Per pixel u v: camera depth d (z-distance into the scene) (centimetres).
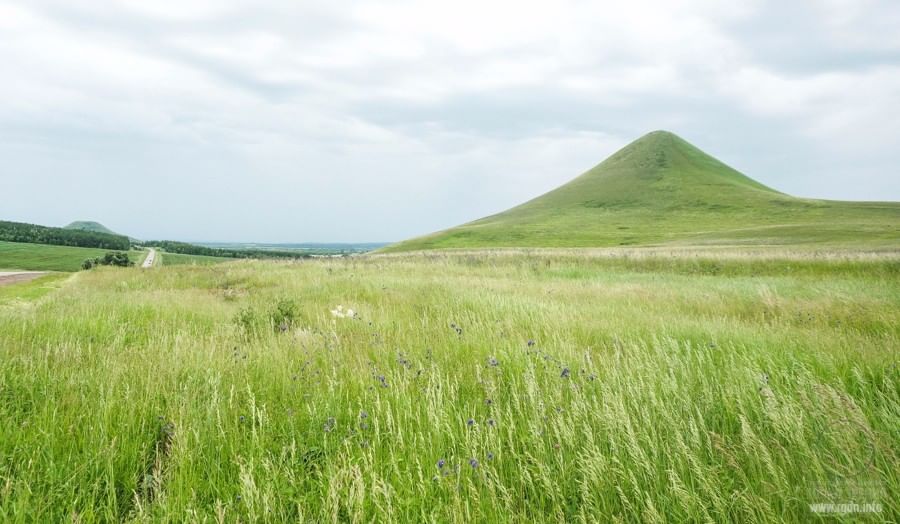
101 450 280
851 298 1031
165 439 326
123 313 876
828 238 5188
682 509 235
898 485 229
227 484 266
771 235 5966
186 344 561
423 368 446
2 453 269
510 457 291
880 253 2436
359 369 468
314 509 243
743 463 276
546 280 1733
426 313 884
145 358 501
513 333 652
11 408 350
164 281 1864
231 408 357
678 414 329
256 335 674
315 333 685
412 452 288
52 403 354
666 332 652
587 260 2770
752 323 811
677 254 2877
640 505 239
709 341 608
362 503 230
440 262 2742
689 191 11975
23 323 695
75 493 252
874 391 384
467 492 248
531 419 332
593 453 265
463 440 310
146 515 224
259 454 280
